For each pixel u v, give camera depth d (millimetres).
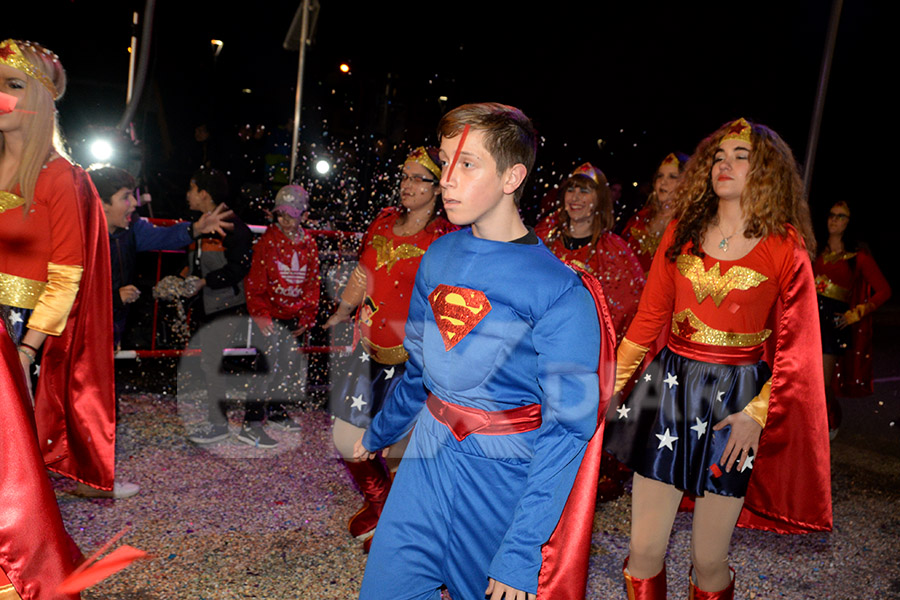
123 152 6449
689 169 2605
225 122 9977
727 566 2580
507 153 1853
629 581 2604
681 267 2555
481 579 1930
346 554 3260
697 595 2598
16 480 1959
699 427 2473
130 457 4203
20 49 2480
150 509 3553
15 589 1976
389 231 3270
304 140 10078
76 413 2982
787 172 2441
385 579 1943
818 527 2537
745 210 2432
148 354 6023
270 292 4633
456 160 1856
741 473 2449
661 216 4648
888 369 9219
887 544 3885
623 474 4055
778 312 2564
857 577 3473
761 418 2459
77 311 2891
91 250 2857
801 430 2500
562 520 2006
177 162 9664
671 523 2562
